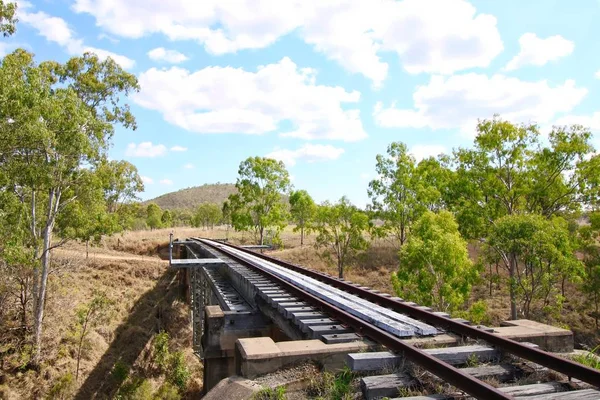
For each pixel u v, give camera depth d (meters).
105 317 26.44
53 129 18.00
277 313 9.16
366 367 4.93
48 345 21.94
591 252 26.38
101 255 38.28
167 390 21.36
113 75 25.42
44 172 18.14
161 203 191.25
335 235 34.19
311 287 10.12
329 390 4.62
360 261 38.88
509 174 28.81
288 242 53.19
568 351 5.95
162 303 32.19
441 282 19.11
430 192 29.70
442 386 4.40
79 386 20.36
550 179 28.70
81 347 22.66
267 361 5.07
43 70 23.17
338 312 7.13
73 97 19.41
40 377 19.81
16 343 21.08
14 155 18.00
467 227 28.41
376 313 7.15
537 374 4.78
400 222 30.92
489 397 3.73
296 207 49.81
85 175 20.92
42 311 20.80
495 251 24.42
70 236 21.83
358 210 33.44
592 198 27.83
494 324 23.88
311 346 5.41
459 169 30.42
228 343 10.22
